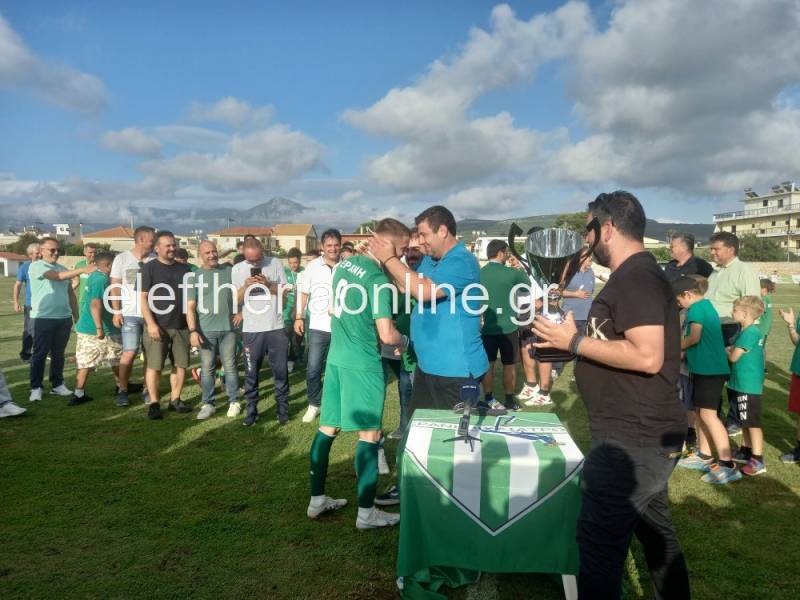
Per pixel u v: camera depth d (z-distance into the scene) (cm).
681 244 552
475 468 257
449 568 280
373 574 291
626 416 207
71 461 459
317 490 352
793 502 384
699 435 451
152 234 626
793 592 277
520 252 389
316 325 581
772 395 709
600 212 216
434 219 336
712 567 299
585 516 214
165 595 271
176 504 377
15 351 1033
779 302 2142
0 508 369
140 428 555
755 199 8100
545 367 662
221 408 641
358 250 366
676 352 209
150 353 582
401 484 266
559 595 274
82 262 1053
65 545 320
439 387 343
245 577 287
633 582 287
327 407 348
